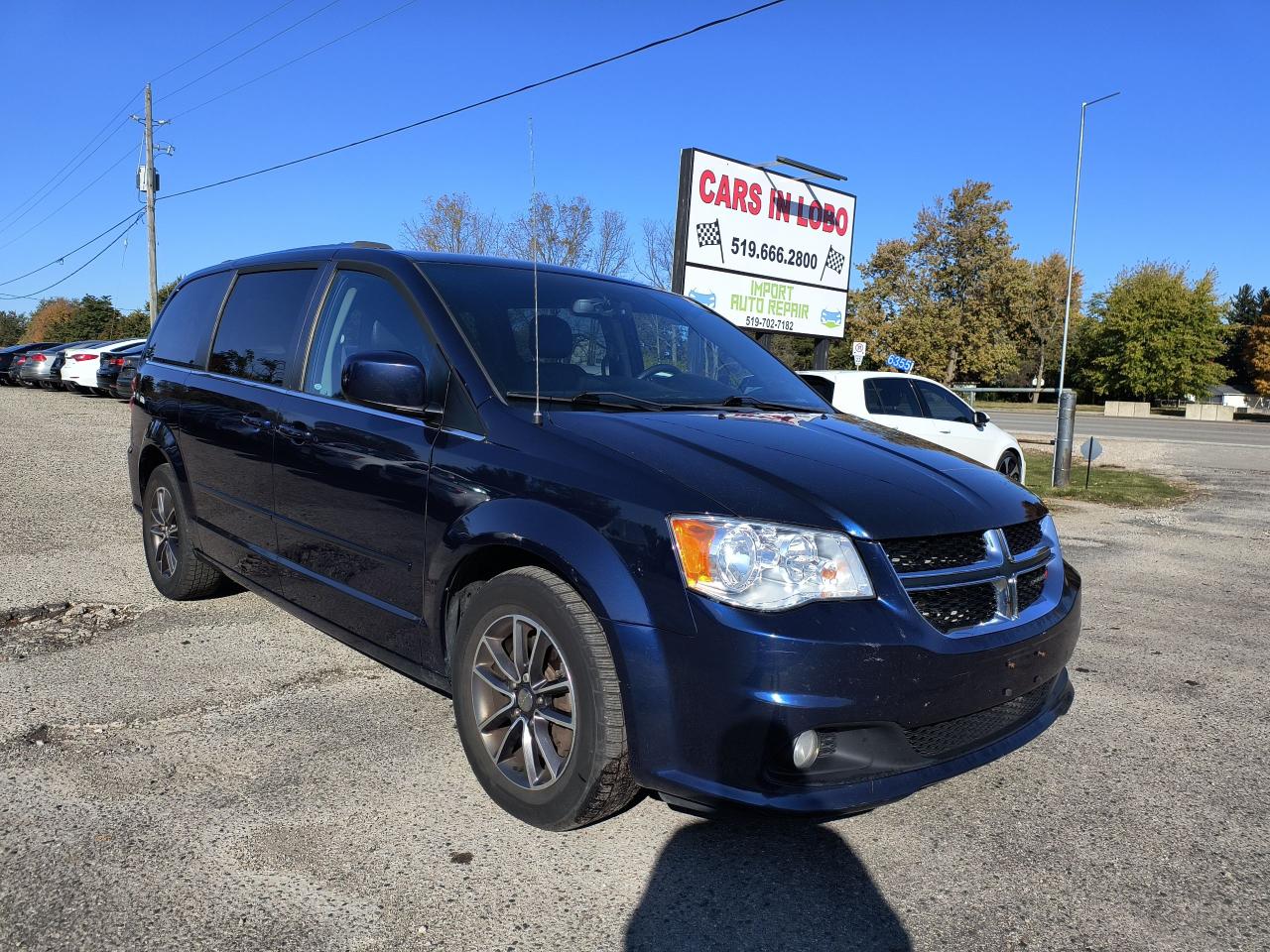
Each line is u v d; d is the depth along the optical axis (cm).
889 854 274
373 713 358
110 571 549
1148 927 242
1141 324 6053
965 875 264
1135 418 3906
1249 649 504
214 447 428
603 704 252
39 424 1381
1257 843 288
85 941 217
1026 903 251
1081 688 430
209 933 221
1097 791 322
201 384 448
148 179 3412
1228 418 4428
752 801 234
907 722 245
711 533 241
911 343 6000
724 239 1342
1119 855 279
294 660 412
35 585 512
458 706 295
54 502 762
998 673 261
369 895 240
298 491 368
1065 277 7075
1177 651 496
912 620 246
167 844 260
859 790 241
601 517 257
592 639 254
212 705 360
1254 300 8850
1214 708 409
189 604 491
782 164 1402
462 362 315
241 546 414
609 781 256
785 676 231
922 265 6162
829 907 245
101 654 412
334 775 305
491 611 283
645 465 264
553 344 342
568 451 277
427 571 305
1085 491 1202
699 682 237
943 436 987
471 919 232
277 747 326
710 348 403
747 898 247
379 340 352
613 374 353
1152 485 1309
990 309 5972
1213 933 240
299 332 393
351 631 350
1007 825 295
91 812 276
